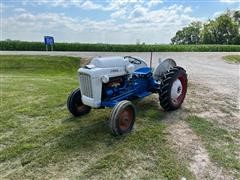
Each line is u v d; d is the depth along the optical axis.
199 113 5.55
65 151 4.02
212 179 3.35
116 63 4.81
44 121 5.29
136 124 4.92
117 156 3.83
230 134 4.61
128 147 4.08
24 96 7.26
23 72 13.99
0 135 4.68
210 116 5.40
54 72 14.25
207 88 7.81
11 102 6.67
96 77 4.41
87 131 4.70
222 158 3.81
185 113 5.52
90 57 17.64
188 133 4.59
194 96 6.79
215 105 6.09
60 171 3.53
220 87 8.05
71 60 16.72
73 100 5.20
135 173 3.45
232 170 3.54
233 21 70.88
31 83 9.23
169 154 3.89
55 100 6.73
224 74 11.39
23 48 31.47
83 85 4.61
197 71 12.46
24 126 5.06
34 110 5.96
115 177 3.38
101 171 3.50
